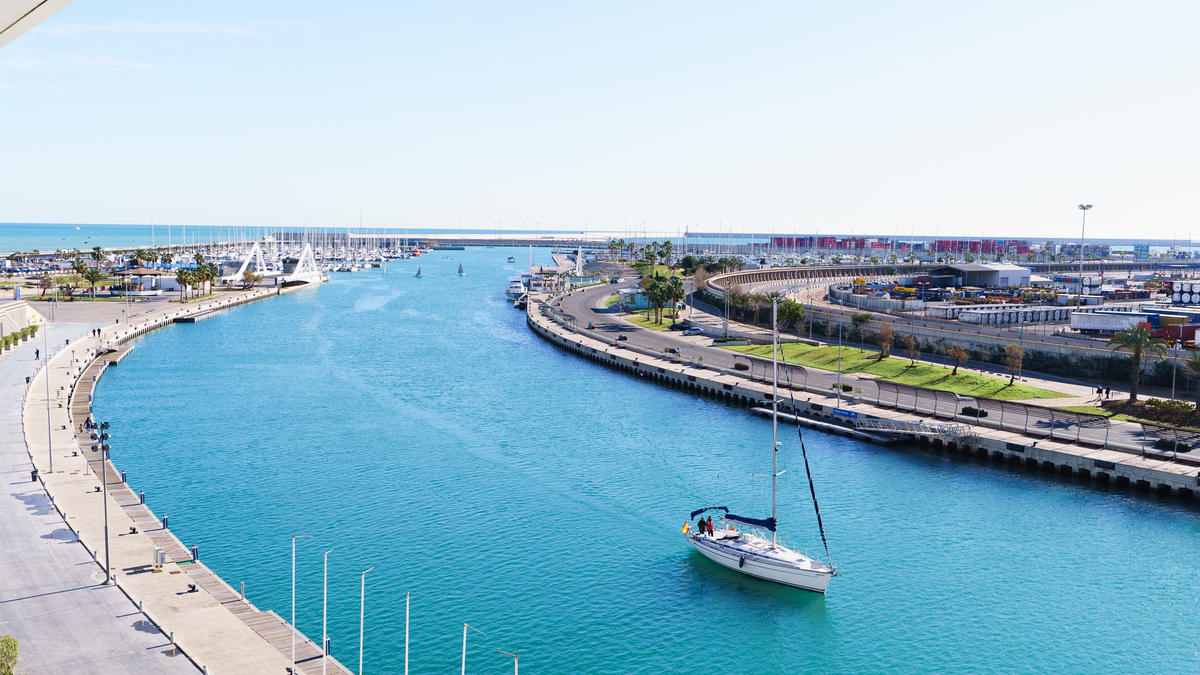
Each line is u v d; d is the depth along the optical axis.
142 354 187.25
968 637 65.88
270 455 109.00
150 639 56.38
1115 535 84.31
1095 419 115.25
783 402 133.25
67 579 65.19
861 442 117.50
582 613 68.69
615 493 96.06
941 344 170.12
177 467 102.75
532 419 131.00
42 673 51.50
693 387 154.00
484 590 71.94
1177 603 70.88
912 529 86.19
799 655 63.16
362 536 82.38
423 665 60.03
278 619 61.66
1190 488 92.50
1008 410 123.19
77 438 109.94
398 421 128.75
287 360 183.00
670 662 61.88
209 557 76.19
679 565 78.00
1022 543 82.62
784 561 74.94
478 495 94.75
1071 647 64.44
